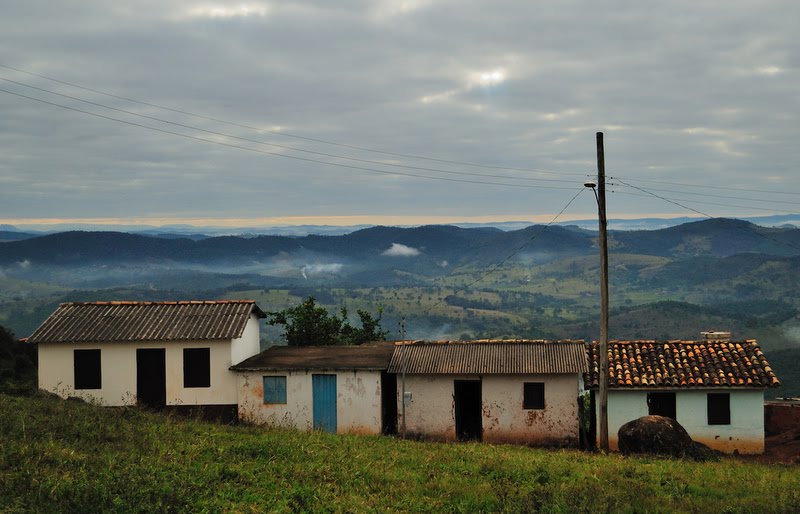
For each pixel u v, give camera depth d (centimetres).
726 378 2698
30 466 1622
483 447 2414
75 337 2894
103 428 2088
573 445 2775
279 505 1545
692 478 1927
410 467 1991
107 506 1423
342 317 4125
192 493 1559
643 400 2741
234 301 3153
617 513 1549
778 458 2598
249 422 2864
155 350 2930
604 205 2655
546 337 16962
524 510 1542
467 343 2983
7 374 3388
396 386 2903
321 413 2855
